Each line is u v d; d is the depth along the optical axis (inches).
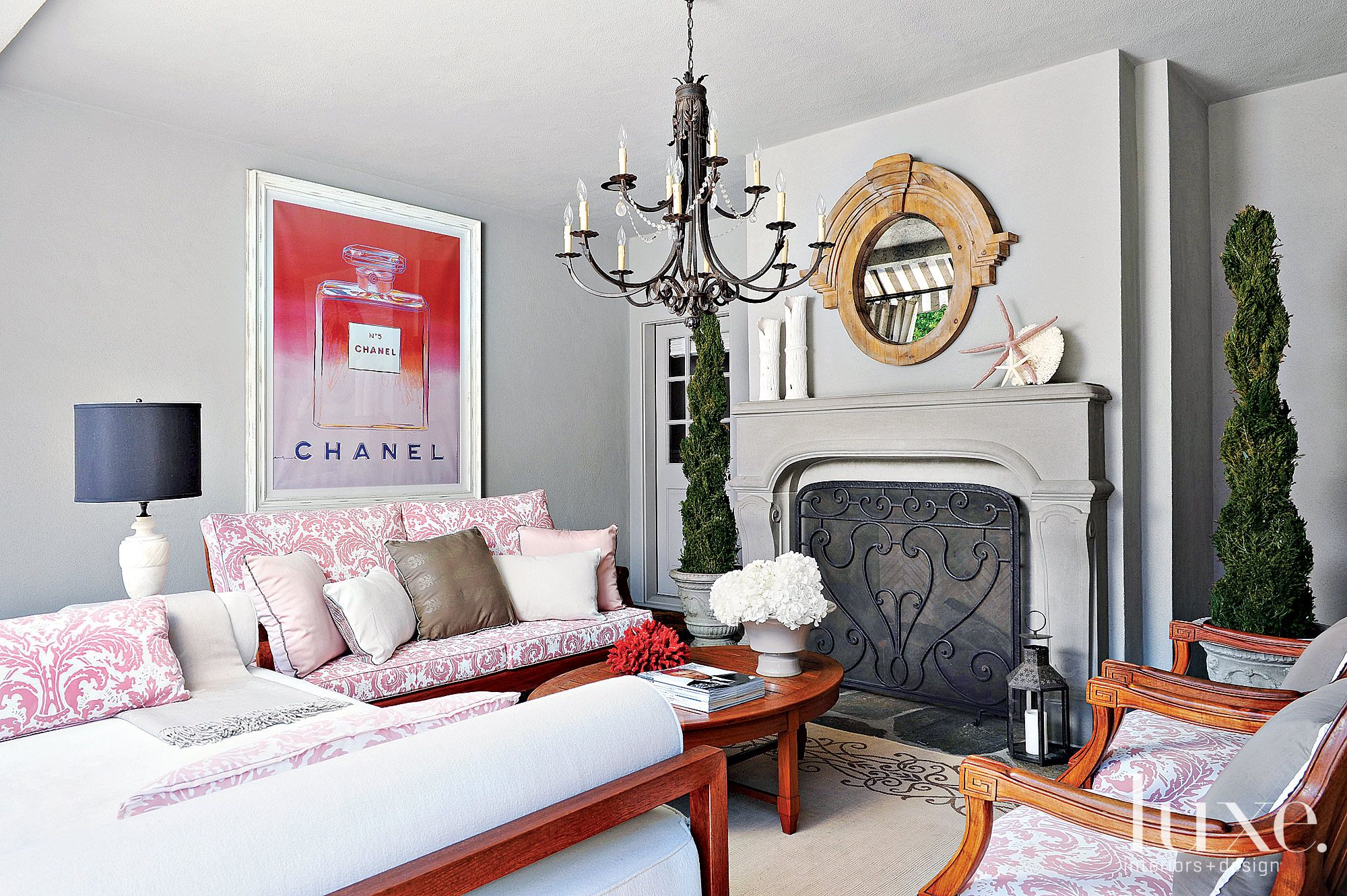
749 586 104.7
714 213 213.9
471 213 200.4
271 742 47.7
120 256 145.3
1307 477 138.7
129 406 107.0
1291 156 140.9
